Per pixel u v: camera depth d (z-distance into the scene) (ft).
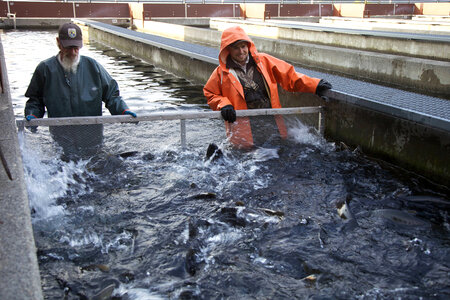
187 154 15.37
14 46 51.72
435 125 12.57
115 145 15.20
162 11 93.35
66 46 14.24
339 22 80.02
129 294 8.21
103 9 90.94
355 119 16.30
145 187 13.01
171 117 15.49
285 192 12.74
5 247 6.75
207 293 8.27
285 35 61.05
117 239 10.14
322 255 9.50
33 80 14.80
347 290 8.32
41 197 12.06
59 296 8.13
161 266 9.11
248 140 16.17
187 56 34.14
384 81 32.55
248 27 71.46
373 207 11.84
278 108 16.48
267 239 10.18
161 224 10.86
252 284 8.54
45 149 14.21
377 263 9.23
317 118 17.51
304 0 125.70
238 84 16.33
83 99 15.10
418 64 29.27
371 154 15.93
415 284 8.52
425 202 12.22
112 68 40.52
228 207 11.64
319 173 14.21
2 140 10.83
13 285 6.00
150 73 37.91
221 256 9.50
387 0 124.26
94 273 8.84
